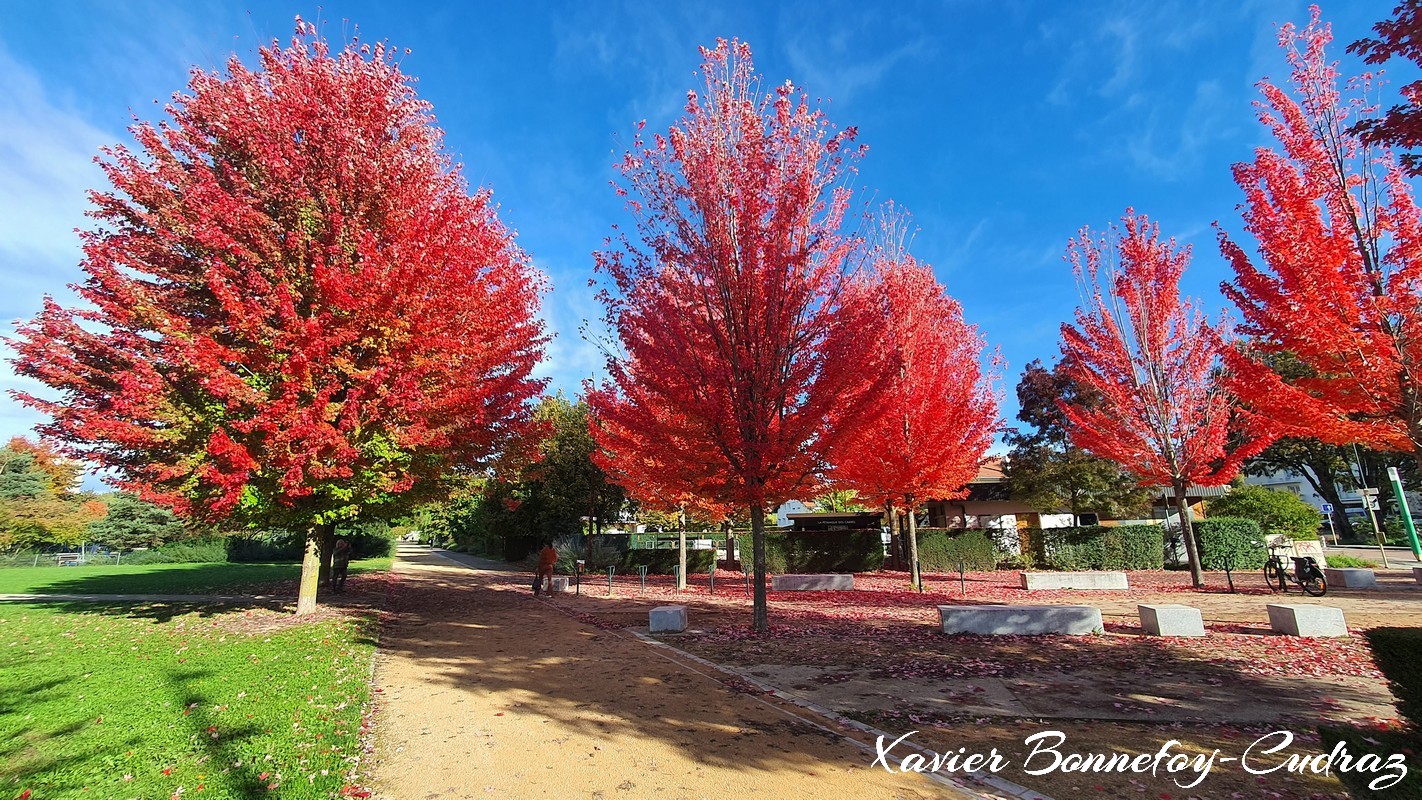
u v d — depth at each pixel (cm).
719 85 1073
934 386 1603
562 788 449
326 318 1038
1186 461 1567
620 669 811
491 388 1288
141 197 1160
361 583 2103
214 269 1067
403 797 436
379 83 1263
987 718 595
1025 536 2398
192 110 1195
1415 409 746
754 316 1024
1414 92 500
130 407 970
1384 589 1453
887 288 1179
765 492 1012
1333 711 586
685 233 1055
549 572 1784
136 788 433
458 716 617
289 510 1168
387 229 1205
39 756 494
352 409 1030
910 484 1594
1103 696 654
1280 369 2491
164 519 4028
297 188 1145
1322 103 812
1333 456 3688
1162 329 1570
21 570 2834
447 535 6438
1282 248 819
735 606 1472
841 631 1065
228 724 569
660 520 2962
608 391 1234
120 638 1026
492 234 1361
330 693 679
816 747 526
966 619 1020
